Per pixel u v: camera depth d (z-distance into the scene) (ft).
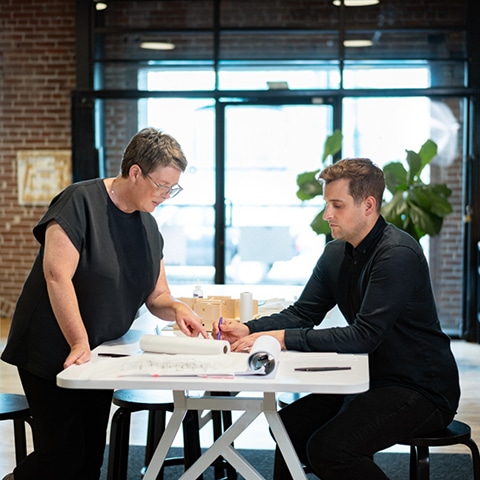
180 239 28.07
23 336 9.15
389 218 23.41
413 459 10.69
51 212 9.04
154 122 27.68
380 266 9.29
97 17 27.61
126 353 8.79
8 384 19.77
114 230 9.23
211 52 27.43
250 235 27.89
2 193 29.14
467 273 26.68
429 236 25.46
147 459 11.55
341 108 27.17
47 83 28.66
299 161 27.55
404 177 23.88
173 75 27.53
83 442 9.30
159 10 27.45
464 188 26.89
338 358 8.77
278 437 8.59
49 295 8.82
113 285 9.23
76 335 8.64
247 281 28.02
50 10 28.45
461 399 18.67
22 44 28.66
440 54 26.81
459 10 26.68
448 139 26.94
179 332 10.36
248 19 27.30
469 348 25.34
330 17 27.09
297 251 27.84
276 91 27.14
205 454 8.72
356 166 9.50
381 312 9.13
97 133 27.73
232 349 9.06
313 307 10.55
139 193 9.02
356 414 9.12
